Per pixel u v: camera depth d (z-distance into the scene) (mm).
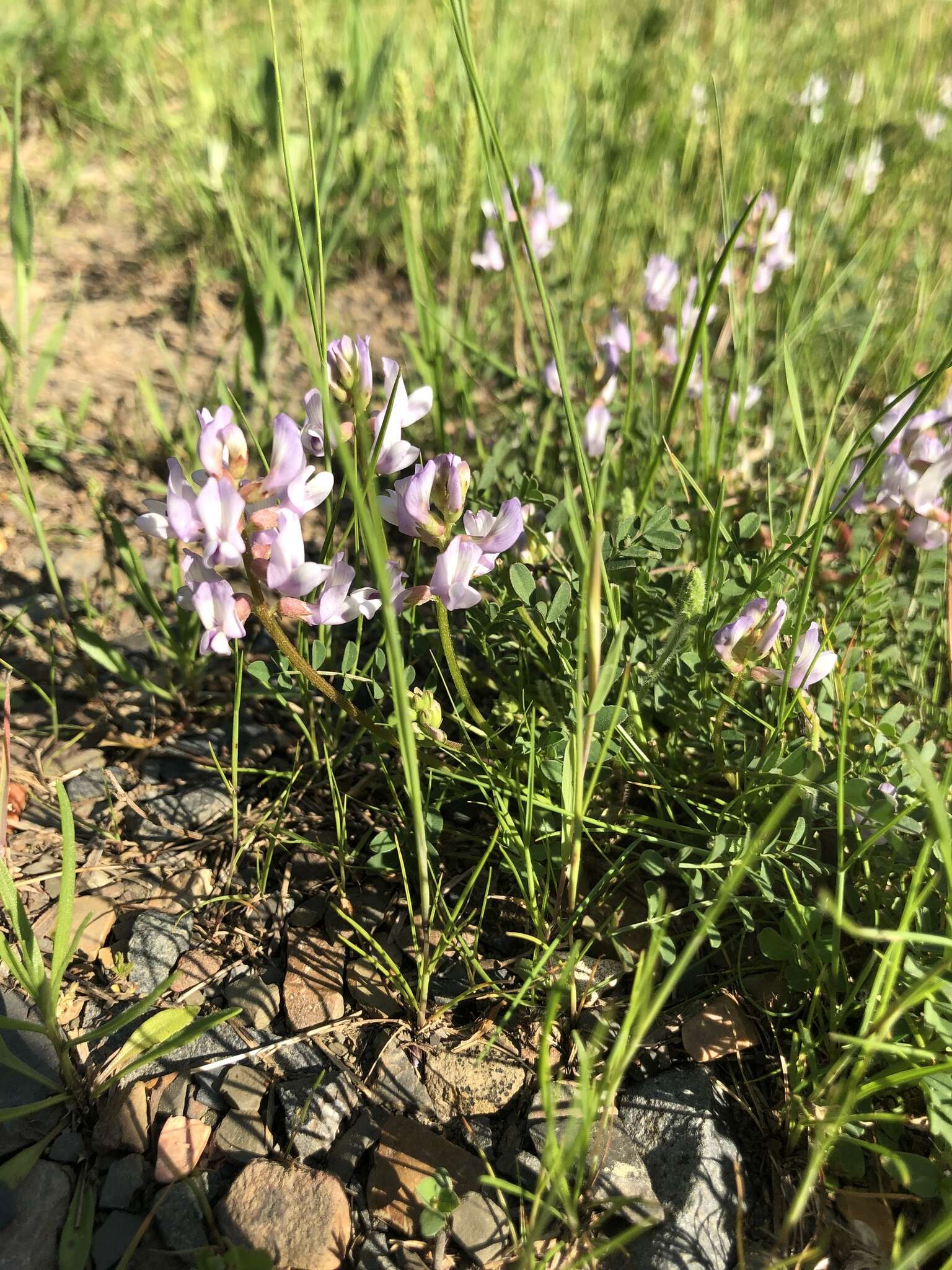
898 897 151
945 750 183
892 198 391
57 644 216
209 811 184
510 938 165
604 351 224
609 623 168
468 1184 133
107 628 223
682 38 537
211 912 167
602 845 174
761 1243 130
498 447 220
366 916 167
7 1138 134
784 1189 136
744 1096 146
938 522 177
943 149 427
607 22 557
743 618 153
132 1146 135
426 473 135
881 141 413
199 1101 140
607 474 236
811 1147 136
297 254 295
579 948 138
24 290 258
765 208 261
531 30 502
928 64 504
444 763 167
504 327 334
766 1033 153
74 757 193
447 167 375
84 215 385
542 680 189
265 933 164
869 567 184
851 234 358
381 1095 143
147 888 169
